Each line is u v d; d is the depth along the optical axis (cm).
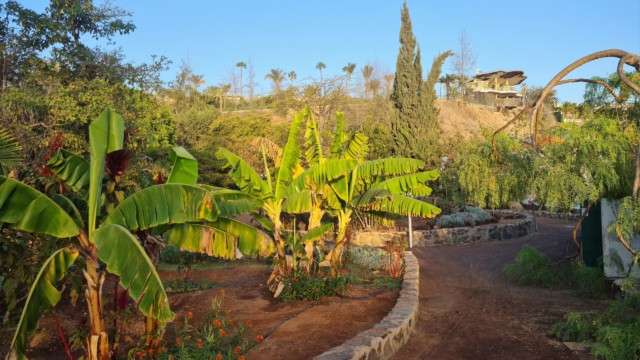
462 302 1045
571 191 1073
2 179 428
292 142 972
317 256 1364
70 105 1438
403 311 811
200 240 613
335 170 916
